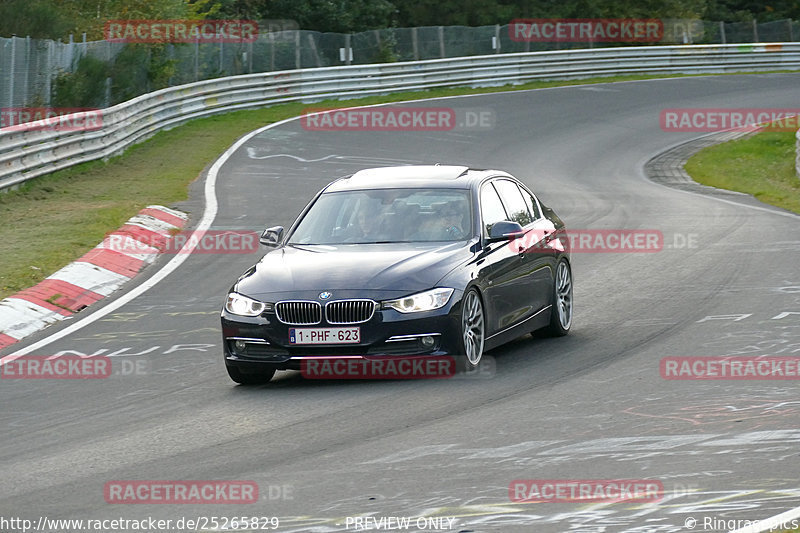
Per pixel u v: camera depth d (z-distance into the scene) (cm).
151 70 12838
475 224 3559
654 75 17750
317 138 11456
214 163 9719
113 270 5356
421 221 3572
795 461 2305
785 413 2706
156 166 9506
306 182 8725
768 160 10519
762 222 6594
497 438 2584
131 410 3092
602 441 2523
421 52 16588
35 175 8181
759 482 2173
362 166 9756
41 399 3281
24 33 10806
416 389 3147
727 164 10331
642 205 7669
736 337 3669
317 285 3250
